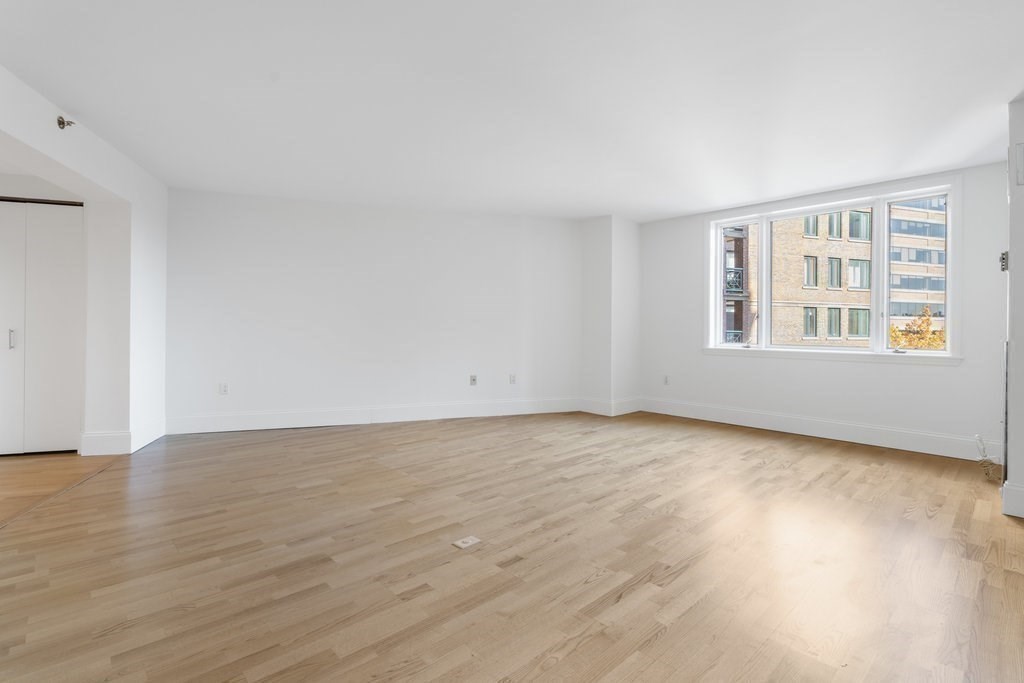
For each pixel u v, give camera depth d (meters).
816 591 2.19
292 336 5.63
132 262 4.41
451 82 2.91
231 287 5.39
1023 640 1.84
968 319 4.38
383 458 4.38
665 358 6.60
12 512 3.09
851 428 5.04
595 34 2.41
